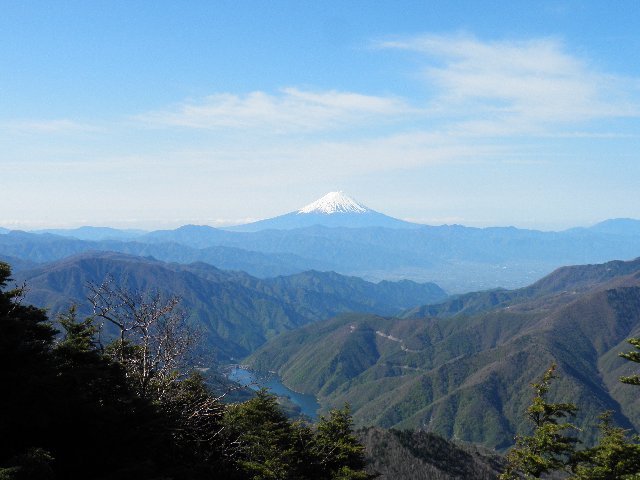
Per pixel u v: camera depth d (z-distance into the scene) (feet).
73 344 71.92
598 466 74.13
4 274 67.97
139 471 57.57
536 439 82.89
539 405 84.58
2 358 57.77
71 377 62.80
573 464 79.77
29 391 55.26
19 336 61.31
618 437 76.54
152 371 83.56
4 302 65.77
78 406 60.03
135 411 70.13
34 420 54.03
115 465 59.36
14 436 53.83
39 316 71.67
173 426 77.77
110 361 76.13
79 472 57.47
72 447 58.65
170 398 84.17
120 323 81.46
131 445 64.39
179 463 76.59
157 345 83.56
